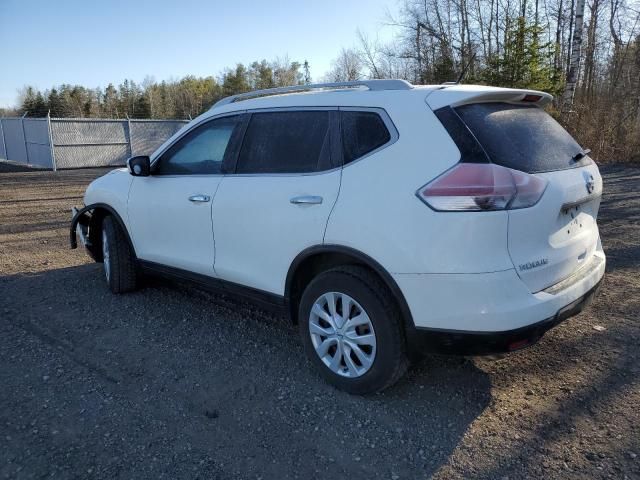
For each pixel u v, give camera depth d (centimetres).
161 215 432
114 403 316
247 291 376
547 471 254
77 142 2122
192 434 286
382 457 267
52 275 575
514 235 272
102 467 259
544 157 301
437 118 287
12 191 1354
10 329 426
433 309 278
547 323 282
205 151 409
